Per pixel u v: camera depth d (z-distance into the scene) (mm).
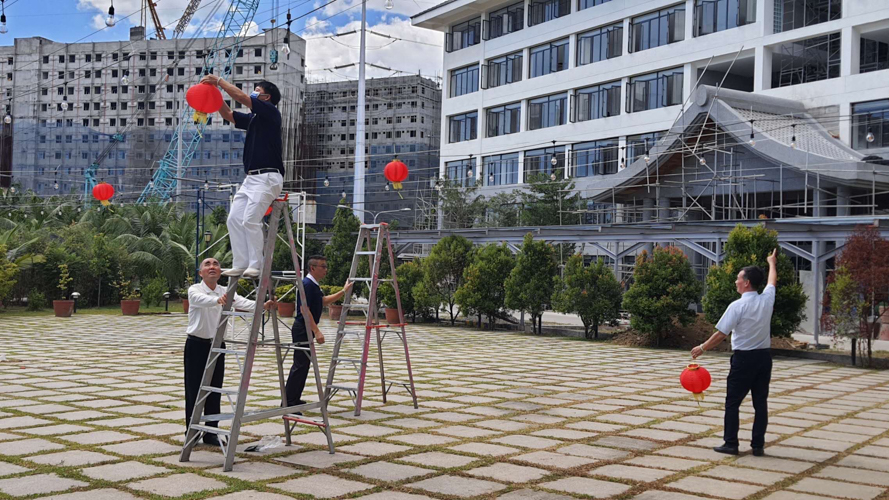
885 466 6668
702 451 7172
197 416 6410
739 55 31469
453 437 7582
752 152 26891
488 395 10453
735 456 6996
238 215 6375
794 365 15438
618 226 21703
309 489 5566
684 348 18422
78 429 7715
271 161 6395
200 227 37750
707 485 5922
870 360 15227
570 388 11312
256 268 6355
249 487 5602
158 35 91562
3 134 85688
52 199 47750
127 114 85375
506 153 42750
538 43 41031
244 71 81812
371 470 6176
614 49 37062
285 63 81312
